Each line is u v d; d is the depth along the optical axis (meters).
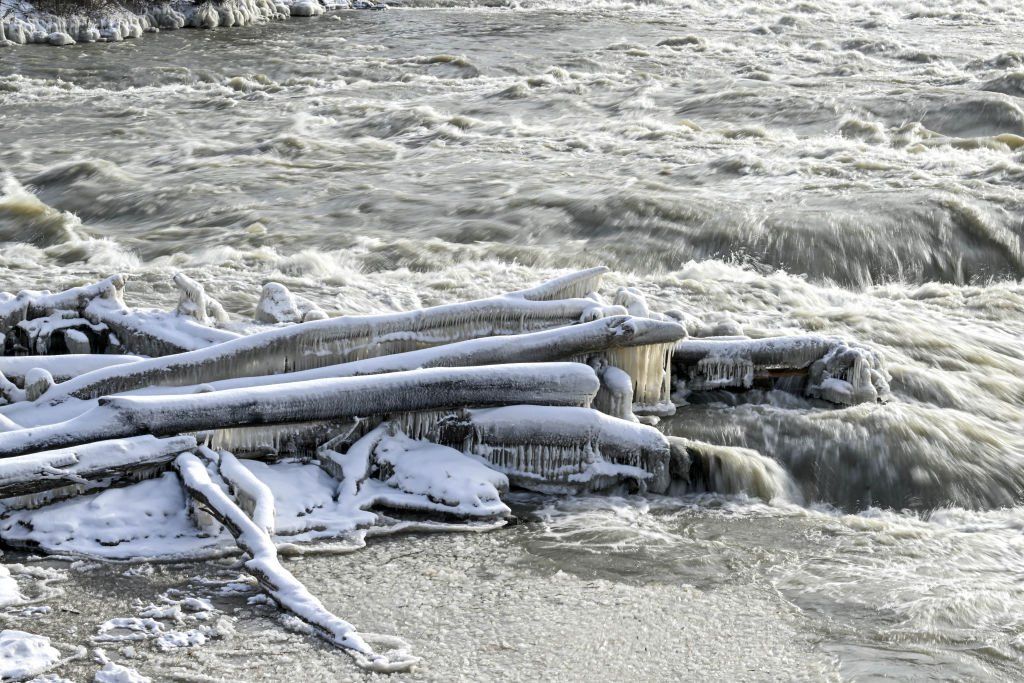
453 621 6.86
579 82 30.03
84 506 7.72
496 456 8.86
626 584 7.44
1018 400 10.88
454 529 8.11
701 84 29.72
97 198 19.12
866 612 7.20
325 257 14.73
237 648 6.39
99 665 6.16
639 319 9.66
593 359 9.70
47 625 6.56
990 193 18.28
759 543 8.15
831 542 8.22
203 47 36.94
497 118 26.23
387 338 9.55
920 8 47.62
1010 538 8.48
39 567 7.23
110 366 8.95
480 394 8.82
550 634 6.76
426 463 8.53
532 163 21.31
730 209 17.47
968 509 9.06
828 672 6.46
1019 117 25.03
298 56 35.28
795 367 10.51
